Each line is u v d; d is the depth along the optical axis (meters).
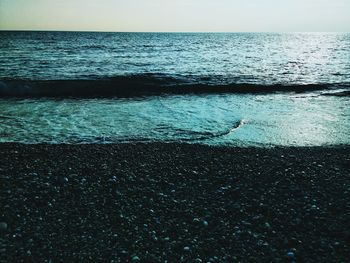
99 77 24.81
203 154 10.14
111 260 4.84
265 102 18.50
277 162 9.52
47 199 6.79
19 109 15.57
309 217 6.27
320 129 13.24
